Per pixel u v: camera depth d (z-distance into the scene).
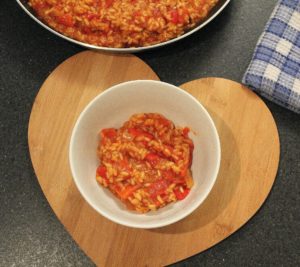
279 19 0.54
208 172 0.47
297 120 0.55
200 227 0.51
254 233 0.52
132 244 0.51
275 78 0.53
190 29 0.55
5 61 0.58
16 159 0.55
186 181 0.48
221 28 0.58
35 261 0.53
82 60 0.55
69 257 0.53
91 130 0.49
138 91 0.49
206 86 0.54
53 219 0.54
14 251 0.53
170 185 0.47
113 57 0.55
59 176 0.52
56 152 0.53
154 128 0.50
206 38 0.57
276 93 0.53
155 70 0.57
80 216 0.51
